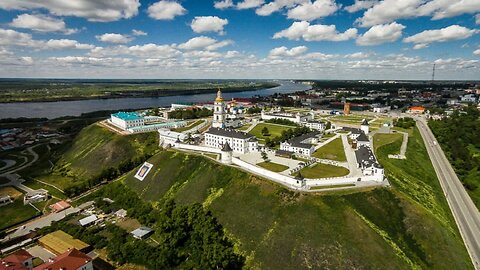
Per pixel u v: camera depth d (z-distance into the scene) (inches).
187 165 6761.8
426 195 5762.8
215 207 5438.0
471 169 7672.2
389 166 6555.1
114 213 5920.3
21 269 3865.7
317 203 4845.0
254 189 5477.4
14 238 5078.7
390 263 3991.1
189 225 5014.8
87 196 6766.7
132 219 5669.3
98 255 4628.4
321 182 5452.8
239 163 6496.1
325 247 4222.4
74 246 4702.3
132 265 4429.1
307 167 6432.1
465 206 5846.5
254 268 4266.7
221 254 4156.0
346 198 4933.6
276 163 6638.8
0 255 4660.4
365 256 4055.1
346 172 6082.7
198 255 4461.1
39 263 4434.1
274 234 4576.8
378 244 4192.9
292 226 4589.1
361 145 7632.9
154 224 5388.8
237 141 7672.2
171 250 4549.7
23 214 6053.2
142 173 7012.8
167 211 5408.5
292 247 4330.7
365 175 5738.2
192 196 5910.4
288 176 5531.5
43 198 6752.0
